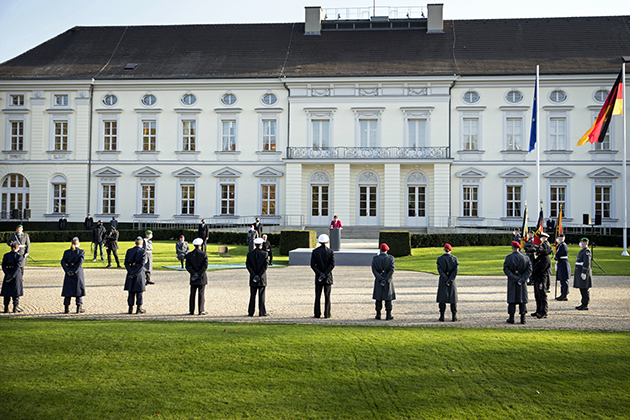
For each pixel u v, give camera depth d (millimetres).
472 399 6750
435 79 37875
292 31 43906
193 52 42375
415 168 38469
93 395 6742
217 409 6398
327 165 39062
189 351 8250
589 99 37375
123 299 13453
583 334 9531
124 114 40312
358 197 38969
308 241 27109
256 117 39812
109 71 40719
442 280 10797
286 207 38375
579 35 40469
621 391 6957
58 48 43219
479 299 13844
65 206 40375
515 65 38438
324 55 41000
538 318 11289
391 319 10977
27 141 40500
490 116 38312
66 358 7930
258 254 11305
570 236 33500
